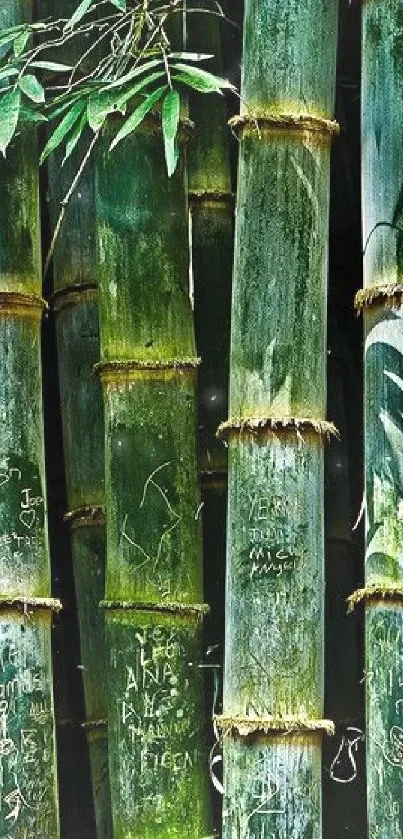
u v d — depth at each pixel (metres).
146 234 3.30
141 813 3.12
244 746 2.95
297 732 2.94
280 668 2.96
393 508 2.96
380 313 3.03
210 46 3.74
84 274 3.67
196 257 3.62
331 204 3.89
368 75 3.13
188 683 3.18
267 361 3.05
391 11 3.11
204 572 3.56
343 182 3.91
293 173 3.10
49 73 3.77
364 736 3.46
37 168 3.46
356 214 3.89
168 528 3.21
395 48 3.10
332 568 3.71
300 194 3.09
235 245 3.14
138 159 3.32
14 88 3.25
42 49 3.48
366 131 3.12
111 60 3.36
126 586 3.20
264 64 3.13
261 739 2.94
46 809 3.18
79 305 3.67
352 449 3.79
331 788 3.57
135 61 3.34
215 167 3.66
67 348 3.69
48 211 3.88
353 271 3.86
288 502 3.01
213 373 3.60
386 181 3.06
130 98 3.30
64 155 3.74
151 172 3.32
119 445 3.25
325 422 3.08
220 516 3.57
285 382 3.04
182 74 3.27
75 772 3.82
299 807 2.93
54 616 3.79
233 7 3.91
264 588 2.98
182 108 3.40
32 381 3.32
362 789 3.56
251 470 3.02
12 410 3.28
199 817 3.15
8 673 3.17
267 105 3.11
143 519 3.21
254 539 3.00
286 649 2.97
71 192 3.37
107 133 3.34
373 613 2.96
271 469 3.02
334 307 3.84
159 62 3.16
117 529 3.23
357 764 3.58
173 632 3.18
